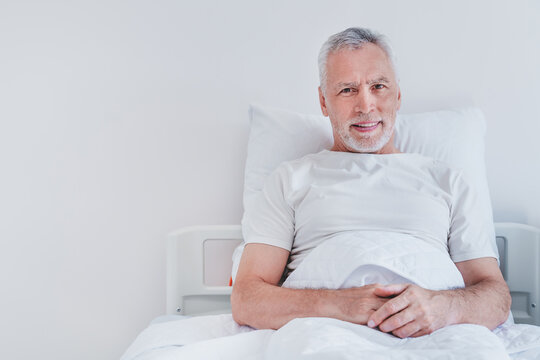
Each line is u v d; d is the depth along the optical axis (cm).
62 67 153
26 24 152
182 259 134
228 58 156
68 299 155
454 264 105
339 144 127
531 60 154
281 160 138
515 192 155
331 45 120
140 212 156
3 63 152
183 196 157
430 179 119
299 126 140
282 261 112
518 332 95
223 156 157
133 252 156
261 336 87
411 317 86
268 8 155
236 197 157
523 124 155
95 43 154
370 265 95
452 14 155
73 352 156
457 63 155
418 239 103
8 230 153
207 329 97
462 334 79
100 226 155
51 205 154
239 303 100
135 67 155
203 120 156
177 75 156
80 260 155
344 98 119
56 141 154
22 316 154
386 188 116
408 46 155
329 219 113
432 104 156
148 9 154
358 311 89
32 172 153
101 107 154
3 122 152
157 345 88
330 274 97
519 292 138
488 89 155
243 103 157
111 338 156
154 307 157
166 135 156
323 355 70
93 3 154
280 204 117
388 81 118
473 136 141
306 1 155
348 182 117
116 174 155
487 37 155
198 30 155
